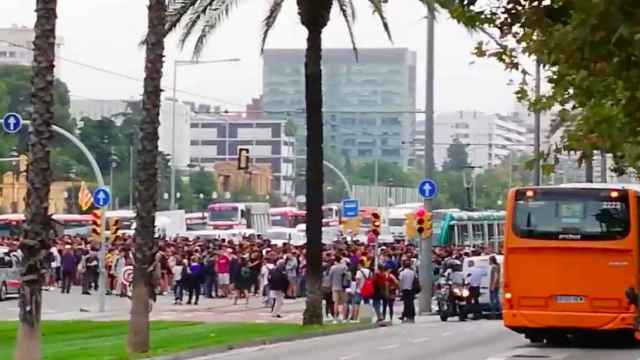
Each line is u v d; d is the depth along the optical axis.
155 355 34.84
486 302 58.38
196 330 46.50
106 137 172.88
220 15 46.53
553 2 25.03
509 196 38.47
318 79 48.41
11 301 72.81
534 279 37.88
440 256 76.12
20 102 163.88
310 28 48.03
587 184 39.41
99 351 36.62
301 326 48.28
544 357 35.62
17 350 30.47
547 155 40.84
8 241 92.06
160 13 35.19
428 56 65.56
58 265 81.44
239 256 69.94
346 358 35.41
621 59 23.39
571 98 34.25
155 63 35.22
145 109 35.25
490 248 89.50
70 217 138.12
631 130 32.19
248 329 46.75
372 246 74.06
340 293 54.78
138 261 35.47
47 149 30.53
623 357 35.62
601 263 37.34
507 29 26.14
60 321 53.28
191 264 68.50
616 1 20.89
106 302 68.62
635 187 38.25
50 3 30.31
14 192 157.88
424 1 44.69
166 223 118.00
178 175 197.38
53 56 30.59
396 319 59.34
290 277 73.50
